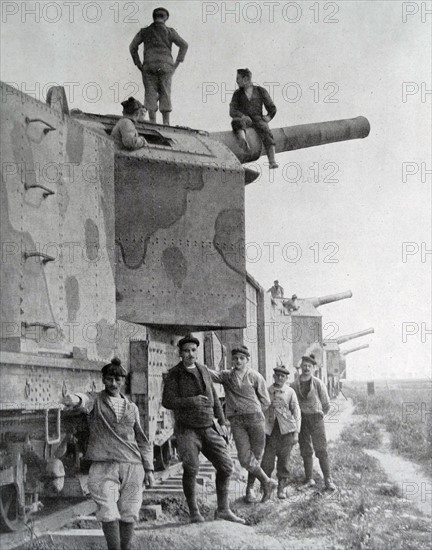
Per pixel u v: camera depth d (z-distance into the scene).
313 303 29.83
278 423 8.93
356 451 12.38
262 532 6.96
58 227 7.36
